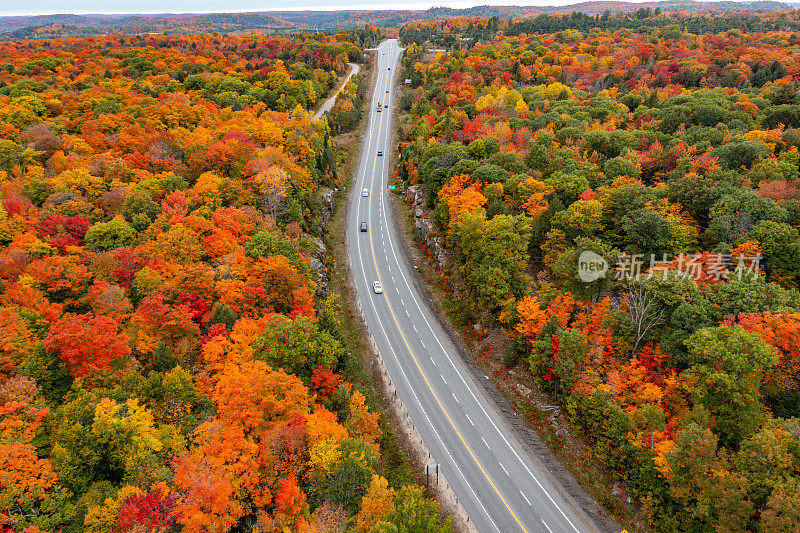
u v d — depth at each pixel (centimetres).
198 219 6369
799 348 4381
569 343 5119
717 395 4338
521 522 4438
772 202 6175
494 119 11300
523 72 15838
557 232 6303
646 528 4288
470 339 6819
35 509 3253
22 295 4931
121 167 7688
